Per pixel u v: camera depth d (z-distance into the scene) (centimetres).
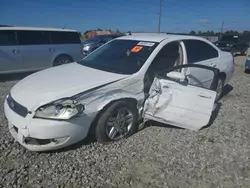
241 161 338
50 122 301
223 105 573
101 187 277
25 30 848
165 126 432
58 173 296
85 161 321
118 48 459
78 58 992
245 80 898
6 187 270
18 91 340
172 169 314
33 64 870
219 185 290
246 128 443
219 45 2097
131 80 374
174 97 384
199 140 389
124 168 311
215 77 403
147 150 354
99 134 353
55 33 923
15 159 319
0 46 786
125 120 377
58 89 328
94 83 345
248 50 1081
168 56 443
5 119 441
